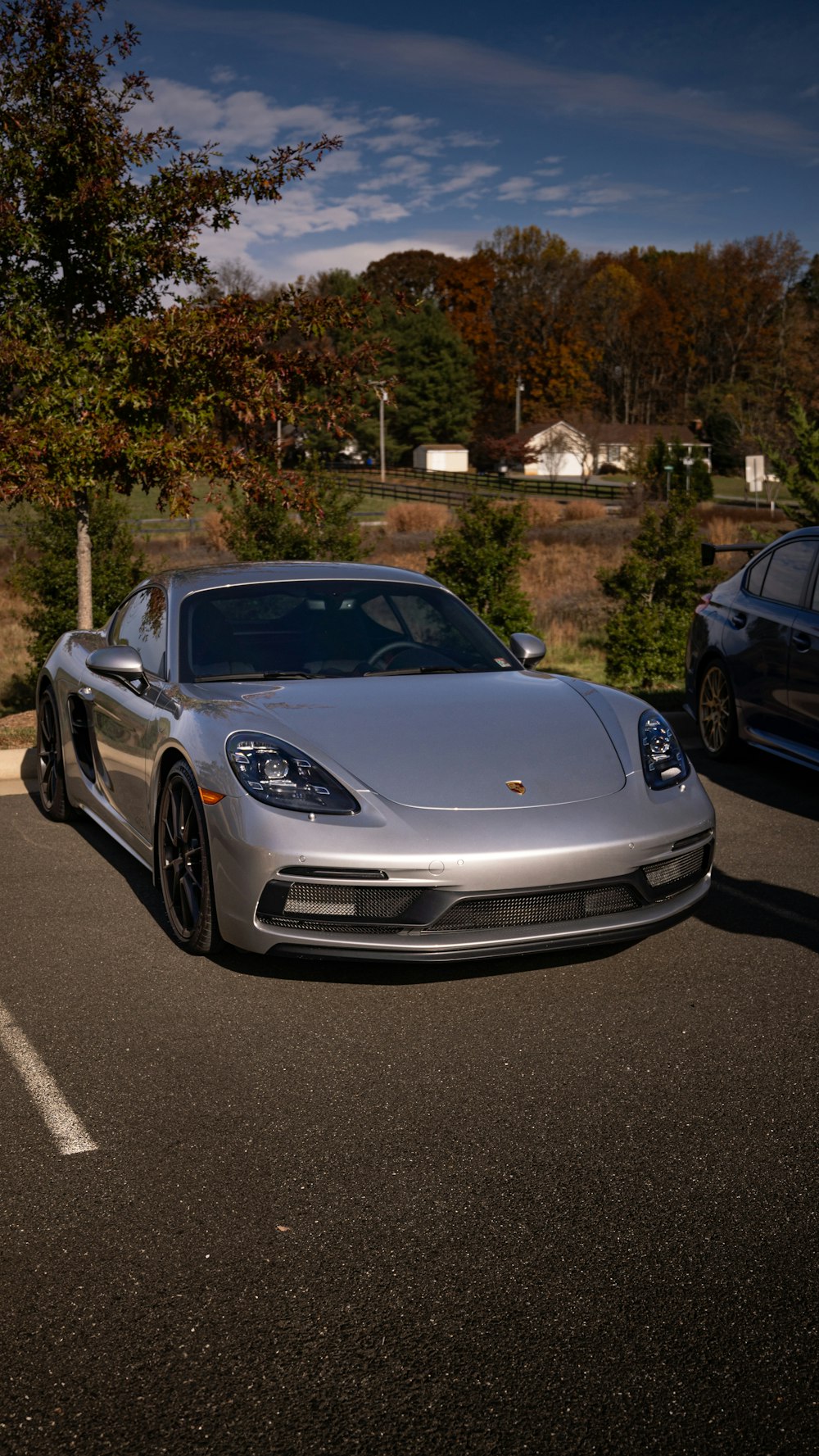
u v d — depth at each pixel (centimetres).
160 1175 274
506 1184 269
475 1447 190
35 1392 203
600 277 11531
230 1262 240
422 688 450
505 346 11006
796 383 5375
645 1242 246
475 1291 230
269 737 395
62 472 812
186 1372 207
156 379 843
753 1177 271
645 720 436
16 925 455
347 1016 367
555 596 2370
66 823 620
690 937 439
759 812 629
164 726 433
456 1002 378
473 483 8206
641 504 5509
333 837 360
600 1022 362
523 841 362
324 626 495
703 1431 193
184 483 852
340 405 904
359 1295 229
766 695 697
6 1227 253
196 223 880
